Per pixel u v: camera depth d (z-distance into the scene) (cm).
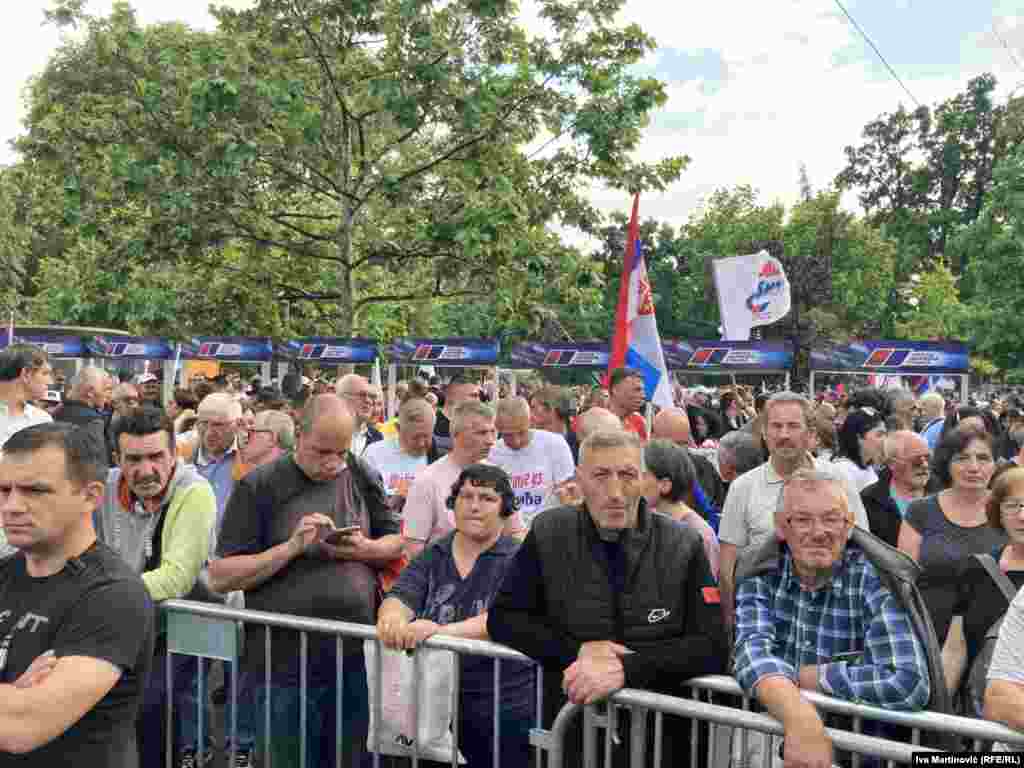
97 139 1522
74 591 226
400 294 1850
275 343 1733
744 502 442
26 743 209
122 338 1825
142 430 346
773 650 275
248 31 1553
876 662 257
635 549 283
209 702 367
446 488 459
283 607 349
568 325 4731
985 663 328
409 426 567
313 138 1544
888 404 751
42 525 222
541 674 306
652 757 278
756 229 5172
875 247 4978
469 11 1465
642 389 679
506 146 1540
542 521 296
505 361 2020
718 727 276
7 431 480
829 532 268
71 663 217
